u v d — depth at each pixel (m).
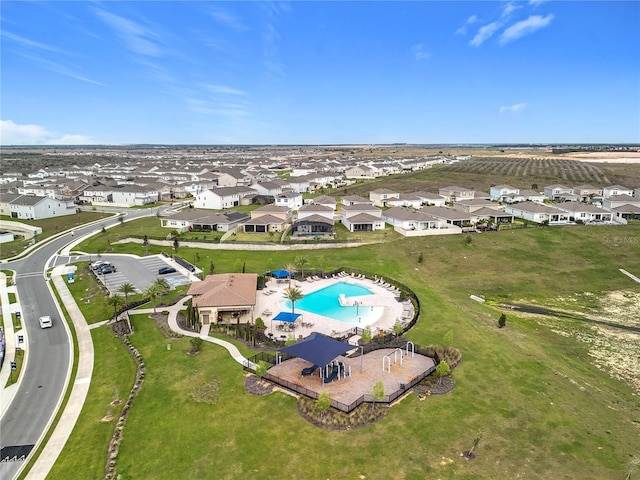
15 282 77.19
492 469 30.77
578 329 61.41
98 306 65.25
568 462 31.56
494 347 51.06
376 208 119.62
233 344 51.72
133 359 49.12
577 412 38.22
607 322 64.00
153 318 59.91
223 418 37.28
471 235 102.06
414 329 55.94
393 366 46.06
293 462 31.83
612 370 49.69
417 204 142.12
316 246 97.00
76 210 147.00
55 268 85.00
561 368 47.25
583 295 75.06
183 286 73.06
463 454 32.31
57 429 38.06
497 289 77.25
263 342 52.12
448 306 65.00
